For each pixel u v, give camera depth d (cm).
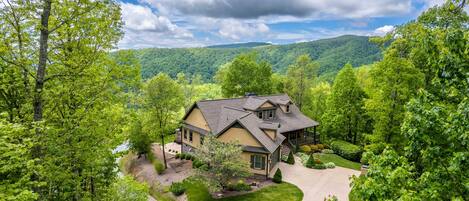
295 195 2047
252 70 4434
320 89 4312
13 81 922
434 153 634
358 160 2972
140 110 2798
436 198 597
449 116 598
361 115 3300
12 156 665
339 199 1998
